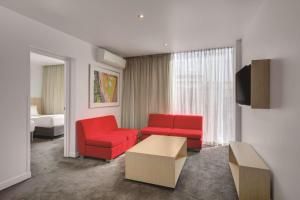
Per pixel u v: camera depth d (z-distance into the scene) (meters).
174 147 2.70
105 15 2.53
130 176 2.49
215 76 4.25
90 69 3.78
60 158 3.39
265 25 2.16
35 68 6.17
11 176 2.36
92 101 3.85
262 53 2.27
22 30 2.48
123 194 2.17
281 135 1.71
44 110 6.25
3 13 2.26
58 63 6.03
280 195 1.73
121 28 2.99
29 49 2.59
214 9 2.37
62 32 3.12
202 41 3.66
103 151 3.19
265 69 2.03
